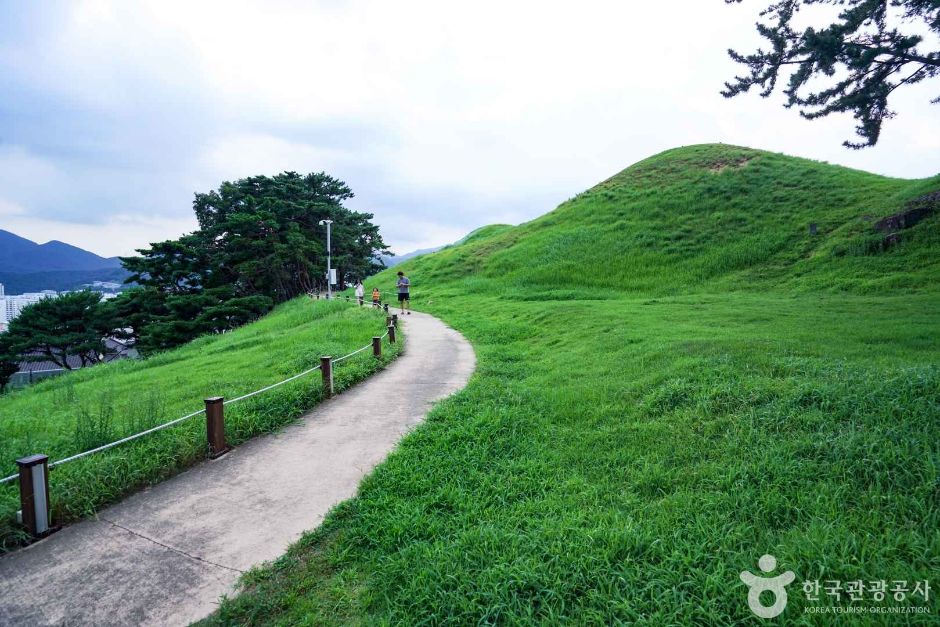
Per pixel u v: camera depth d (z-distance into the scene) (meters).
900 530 3.54
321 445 6.62
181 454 5.95
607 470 5.22
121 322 41.44
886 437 4.78
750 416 5.79
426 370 11.20
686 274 25.14
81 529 4.61
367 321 18.09
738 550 3.59
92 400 10.38
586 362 10.15
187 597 3.64
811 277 20.72
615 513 4.21
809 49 11.73
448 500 4.75
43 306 38.88
